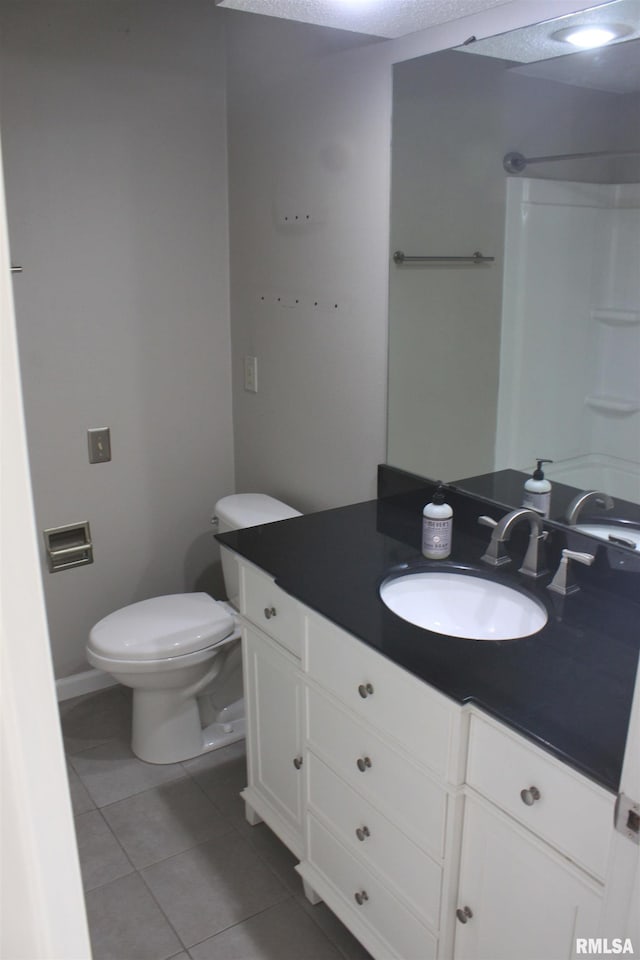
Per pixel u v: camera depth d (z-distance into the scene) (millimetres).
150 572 2842
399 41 1884
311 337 2395
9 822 347
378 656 1443
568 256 1601
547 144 1604
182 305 2678
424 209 1911
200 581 2977
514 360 1777
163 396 2713
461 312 1876
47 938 374
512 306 1756
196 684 2352
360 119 2037
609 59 1458
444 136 1815
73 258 2418
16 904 357
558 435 1708
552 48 1547
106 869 1978
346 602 1588
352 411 2283
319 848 1793
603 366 1591
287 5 1632
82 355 2504
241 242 2648
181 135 2539
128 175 2465
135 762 2398
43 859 365
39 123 2268
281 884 1938
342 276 2219
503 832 1260
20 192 2277
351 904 1704
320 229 2266
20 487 332
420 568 1761
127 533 2748
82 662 2750
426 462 2066
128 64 2383
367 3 1592
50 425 2492
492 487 1893
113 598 2773
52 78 2260
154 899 1888
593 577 1646
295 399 2523
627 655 1383
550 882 1189
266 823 2066
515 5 1611
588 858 1115
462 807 1334
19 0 2158
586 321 1598
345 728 1600
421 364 2016
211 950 1752
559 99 1559
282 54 2275
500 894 1297
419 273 1967
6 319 316
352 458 2320
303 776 1806
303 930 1806
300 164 2293
